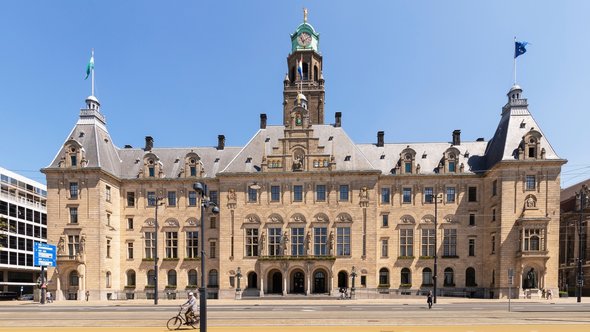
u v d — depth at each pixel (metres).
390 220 68.69
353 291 61.94
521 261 59.94
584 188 76.69
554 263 60.31
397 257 67.62
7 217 91.94
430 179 68.94
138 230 70.12
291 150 68.12
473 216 67.75
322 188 67.31
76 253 64.12
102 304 52.19
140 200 70.81
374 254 64.81
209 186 70.81
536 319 30.28
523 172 62.38
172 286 67.88
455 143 73.25
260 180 67.81
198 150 75.81
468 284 66.38
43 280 57.09
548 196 61.66
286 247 65.56
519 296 59.62
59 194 65.62
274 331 24.56
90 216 64.69
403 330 24.72
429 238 67.88
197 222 69.50
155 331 25.36
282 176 67.56
